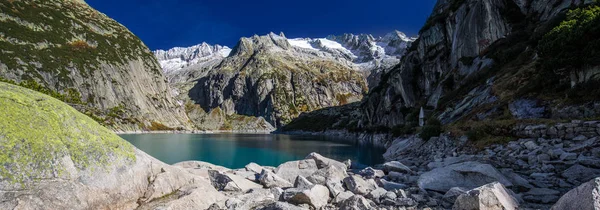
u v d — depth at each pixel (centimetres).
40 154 744
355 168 2592
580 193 687
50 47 14888
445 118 4106
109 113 13850
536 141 1931
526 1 5031
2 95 793
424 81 7569
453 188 1104
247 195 1122
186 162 2159
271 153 4975
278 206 886
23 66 12738
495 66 4322
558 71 2483
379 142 7762
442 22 7350
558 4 4338
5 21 14162
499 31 5162
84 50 16462
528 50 3684
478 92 3878
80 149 829
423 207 1039
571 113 2116
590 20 2331
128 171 919
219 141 8225
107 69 16575
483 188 891
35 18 15750
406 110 7919
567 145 1680
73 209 732
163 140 8175
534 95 2673
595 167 1282
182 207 926
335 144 7256
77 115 925
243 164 3672
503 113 2844
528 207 929
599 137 1541
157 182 993
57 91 13275
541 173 1377
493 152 2106
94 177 813
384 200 1118
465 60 5500
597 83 2059
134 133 12700
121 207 858
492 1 5431
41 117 812
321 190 1155
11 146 713
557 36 2575
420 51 8025
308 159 1956
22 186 682
